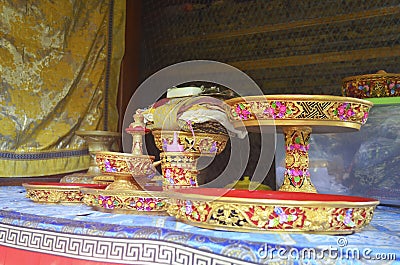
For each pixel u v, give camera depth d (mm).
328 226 603
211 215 629
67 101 2080
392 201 1096
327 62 2104
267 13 2221
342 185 1172
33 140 1926
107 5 2268
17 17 1874
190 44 2350
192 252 582
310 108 786
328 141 1200
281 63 2191
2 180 1816
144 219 757
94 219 757
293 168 917
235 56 2279
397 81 1189
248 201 597
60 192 1013
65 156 2053
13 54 1857
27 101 1906
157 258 618
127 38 2357
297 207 592
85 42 2166
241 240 561
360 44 2041
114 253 653
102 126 2225
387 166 1117
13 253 771
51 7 2012
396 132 1111
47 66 1995
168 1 2385
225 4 2293
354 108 814
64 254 704
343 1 2070
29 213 839
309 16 2139
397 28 1968
